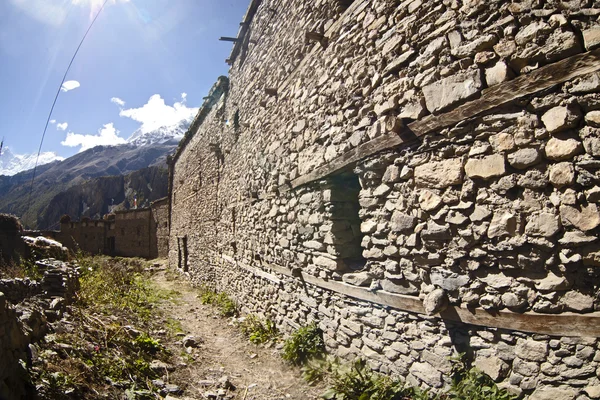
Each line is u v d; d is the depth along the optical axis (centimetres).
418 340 324
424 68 309
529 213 242
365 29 387
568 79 222
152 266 2030
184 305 940
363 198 385
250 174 777
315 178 473
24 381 283
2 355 262
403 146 332
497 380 261
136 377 402
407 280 337
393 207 345
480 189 268
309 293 514
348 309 422
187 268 1549
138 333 541
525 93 240
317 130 478
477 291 274
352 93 402
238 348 579
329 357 454
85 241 2770
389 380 347
